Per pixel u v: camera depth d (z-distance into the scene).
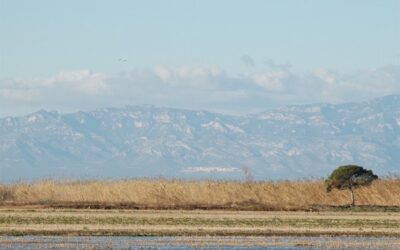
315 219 159.88
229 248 121.94
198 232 136.88
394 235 138.50
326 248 123.25
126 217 158.38
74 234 133.00
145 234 133.88
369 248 123.62
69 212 168.75
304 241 129.50
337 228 145.62
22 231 134.50
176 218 157.25
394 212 180.12
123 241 126.38
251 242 127.56
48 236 130.75
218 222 151.25
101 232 134.88
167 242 126.06
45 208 177.38
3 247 119.19
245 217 161.88
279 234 136.75
